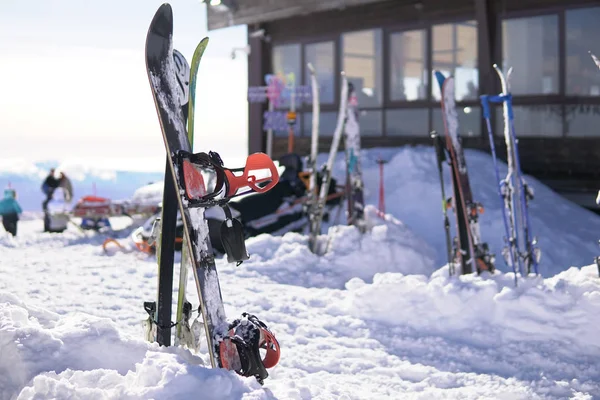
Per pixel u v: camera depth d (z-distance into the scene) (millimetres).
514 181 7008
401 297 6039
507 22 12852
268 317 6168
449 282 6016
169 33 3852
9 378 3510
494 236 10000
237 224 3787
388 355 5156
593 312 5246
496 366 4906
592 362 4879
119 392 3186
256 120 16734
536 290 5574
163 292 3961
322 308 6500
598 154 11734
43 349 3615
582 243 9914
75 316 4137
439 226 10719
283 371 4727
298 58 16297
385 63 14781
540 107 12508
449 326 5695
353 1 13812
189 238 3643
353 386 4500
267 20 15797
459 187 6930
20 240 12445
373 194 11695
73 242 12297
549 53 12359
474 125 13453
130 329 5754
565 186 12125
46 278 8211
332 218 11203
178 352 3797
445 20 13750
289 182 11008
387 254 9023
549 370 4770
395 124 14750
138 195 13297
